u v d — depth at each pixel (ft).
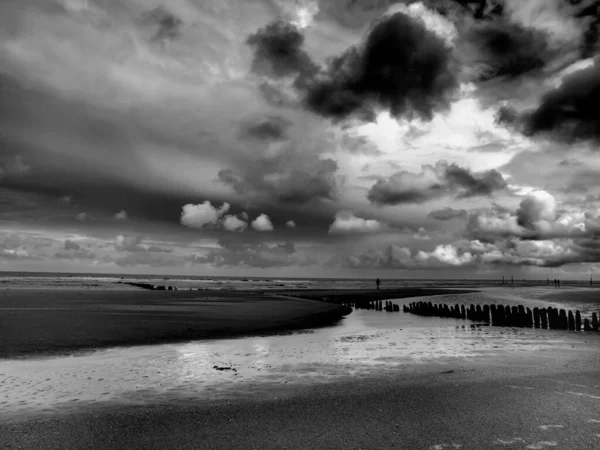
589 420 20.12
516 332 58.85
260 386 27.48
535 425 19.52
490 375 30.09
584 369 32.07
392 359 37.04
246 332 56.44
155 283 297.53
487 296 158.30
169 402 23.95
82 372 31.68
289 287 264.31
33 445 17.94
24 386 27.53
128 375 30.76
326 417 21.17
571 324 61.11
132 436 18.86
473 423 19.94
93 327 55.72
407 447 17.24
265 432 19.21
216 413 21.95
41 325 56.18
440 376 29.99
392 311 99.71
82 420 20.95
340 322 72.08
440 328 64.13
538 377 29.32
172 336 51.01
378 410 22.20
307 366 33.94
